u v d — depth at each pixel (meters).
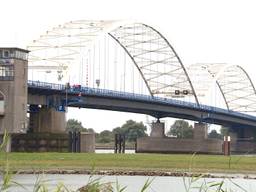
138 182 106.75
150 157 176.50
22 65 182.38
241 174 134.38
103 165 143.75
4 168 22.78
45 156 159.75
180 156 190.25
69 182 98.12
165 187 95.06
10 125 178.25
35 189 23.48
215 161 161.50
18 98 180.50
